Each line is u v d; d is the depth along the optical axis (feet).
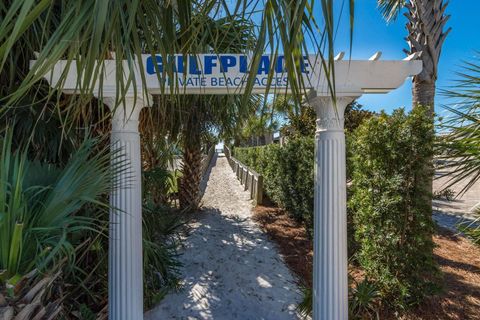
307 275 12.79
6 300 4.35
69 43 3.50
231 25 4.14
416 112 9.42
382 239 9.84
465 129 6.18
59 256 5.51
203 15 4.41
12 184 4.97
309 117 23.88
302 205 18.70
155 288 11.12
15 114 8.41
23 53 8.73
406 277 9.52
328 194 8.02
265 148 29.55
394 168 9.75
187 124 17.31
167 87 7.47
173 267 12.09
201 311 10.31
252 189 29.17
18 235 4.42
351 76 7.80
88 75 3.50
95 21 3.34
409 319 9.10
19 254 4.56
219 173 52.80
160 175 12.14
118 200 7.91
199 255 14.87
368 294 9.18
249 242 16.71
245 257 14.70
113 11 3.49
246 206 25.81
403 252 9.48
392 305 9.52
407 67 7.86
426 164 9.13
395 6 14.97
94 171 6.07
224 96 14.73
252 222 20.67
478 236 7.48
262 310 10.37
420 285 9.43
